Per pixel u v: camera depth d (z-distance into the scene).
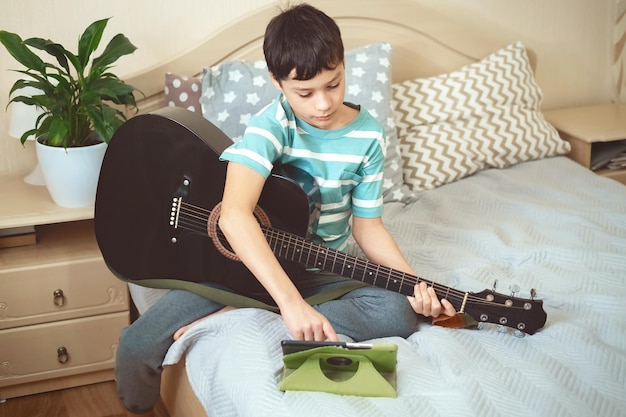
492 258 2.12
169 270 1.87
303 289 1.84
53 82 2.45
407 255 2.09
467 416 1.41
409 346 1.66
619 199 2.46
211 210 1.82
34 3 2.43
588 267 2.04
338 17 2.73
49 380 2.39
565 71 3.19
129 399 1.92
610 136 2.80
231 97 2.44
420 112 2.69
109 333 2.38
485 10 2.98
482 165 2.72
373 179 1.83
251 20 2.60
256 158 1.67
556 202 2.46
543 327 1.74
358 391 1.46
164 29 2.59
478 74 2.81
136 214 1.86
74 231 2.45
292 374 1.48
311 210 1.77
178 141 1.81
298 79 1.58
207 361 1.69
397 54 2.84
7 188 2.44
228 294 1.84
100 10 2.50
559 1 3.08
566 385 1.53
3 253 2.30
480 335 1.72
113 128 2.19
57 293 2.28
